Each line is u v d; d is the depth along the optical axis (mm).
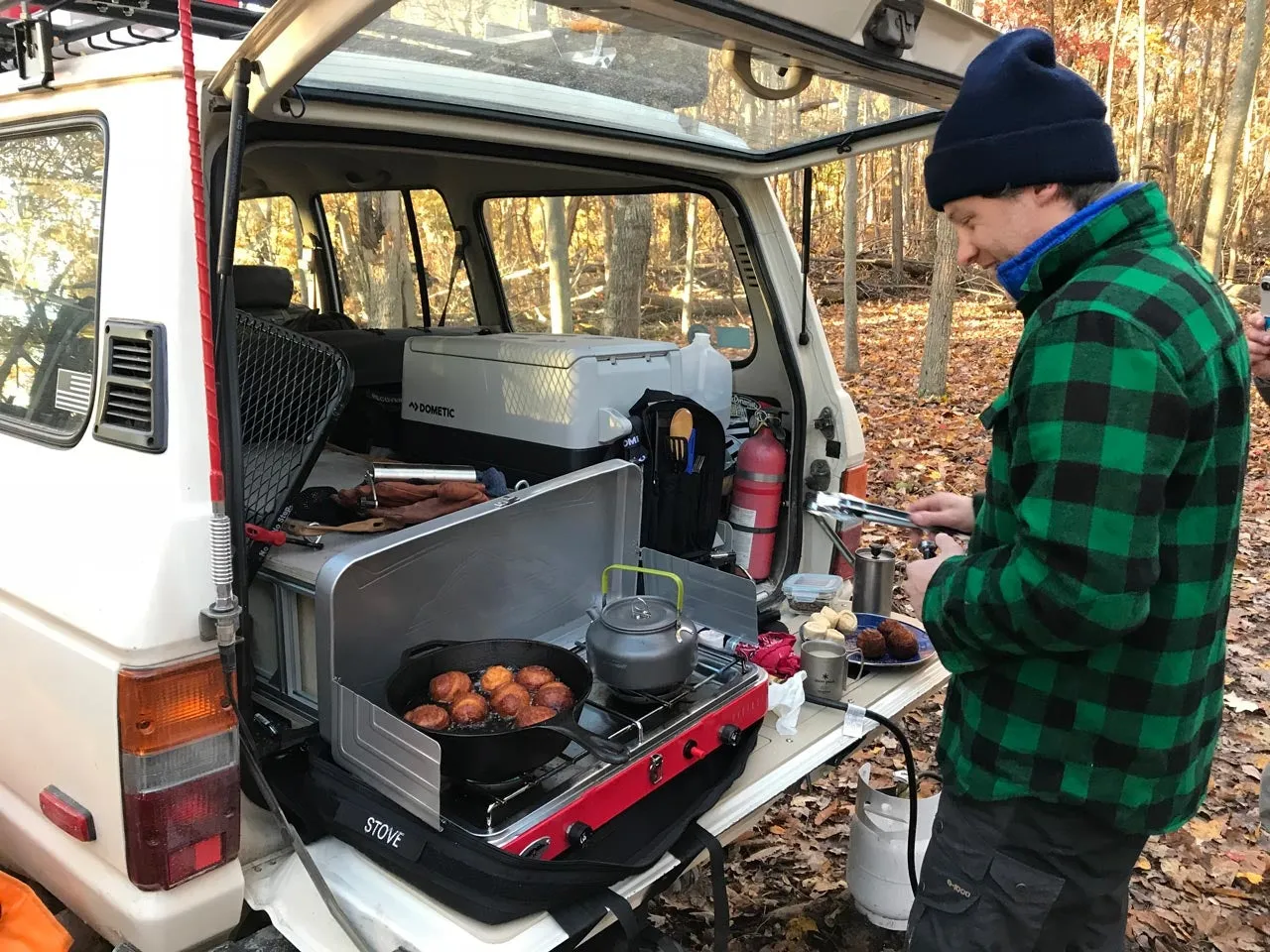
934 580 1554
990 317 16828
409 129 2096
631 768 1748
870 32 1723
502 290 4168
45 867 1790
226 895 1616
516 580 2109
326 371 1964
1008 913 1583
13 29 1837
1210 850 3039
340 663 1734
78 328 1796
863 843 2588
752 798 1948
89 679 1574
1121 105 22922
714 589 2318
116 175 1655
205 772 1566
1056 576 1301
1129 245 1374
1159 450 1267
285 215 3910
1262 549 5758
